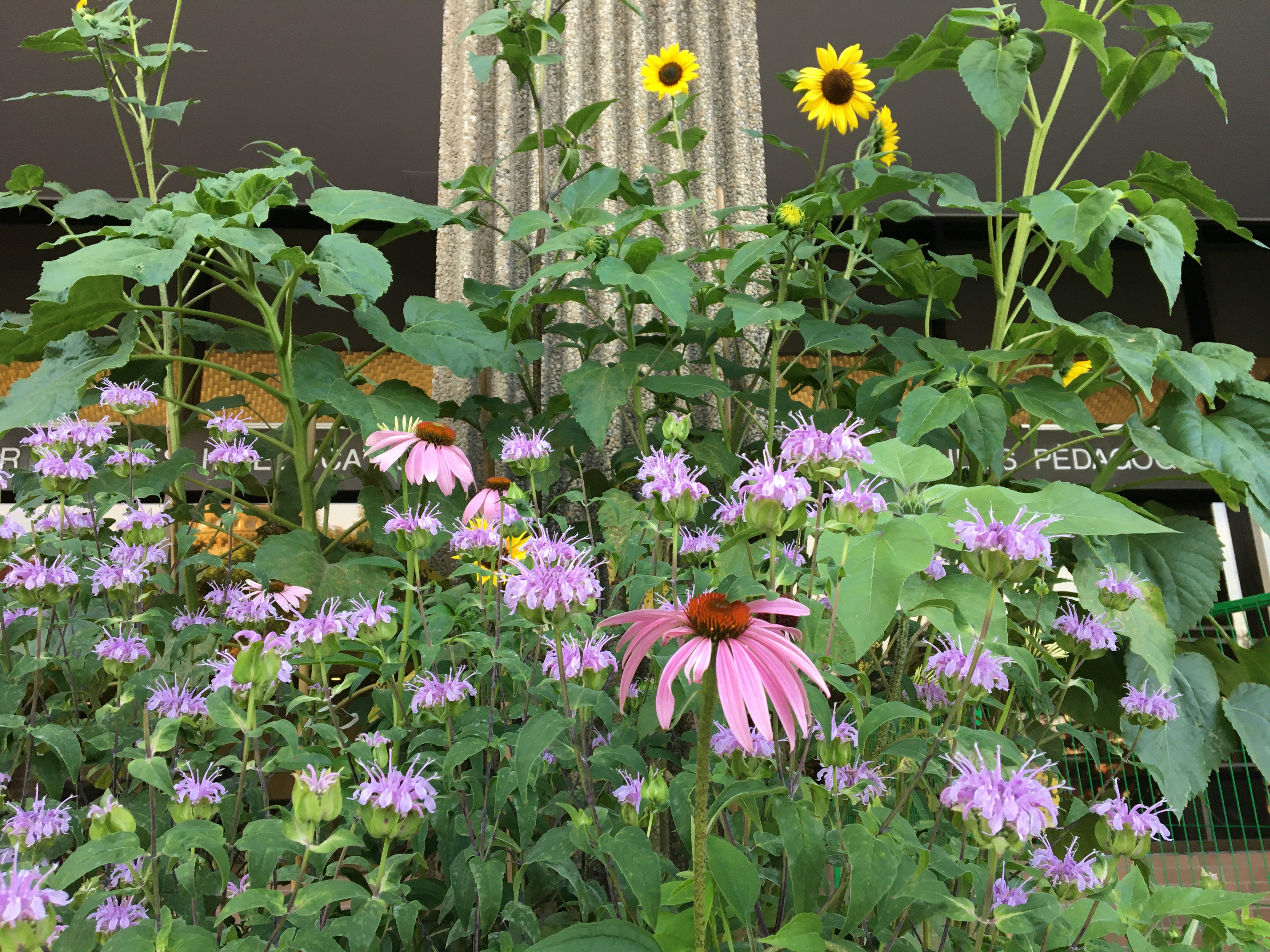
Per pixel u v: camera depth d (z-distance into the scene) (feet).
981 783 2.56
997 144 5.79
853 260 6.82
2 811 3.52
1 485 4.75
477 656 3.79
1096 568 4.62
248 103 10.23
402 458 5.30
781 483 2.65
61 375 5.12
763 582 3.26
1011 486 5.55
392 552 5.99
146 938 2.52
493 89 8.11
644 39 8.36
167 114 6.56
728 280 5.52
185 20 10.10
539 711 3.62
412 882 3.49
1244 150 11.28
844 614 2.58
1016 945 2.95
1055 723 4.68
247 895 2.56
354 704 5.16
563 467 6.95
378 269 5.02
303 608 5.25
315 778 2.72
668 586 3.64
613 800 3.68
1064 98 11.19
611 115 8.13
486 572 3.90
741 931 2.78
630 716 3.81
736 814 3.37
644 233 7.92
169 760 3.89
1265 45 11.20
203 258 5.74
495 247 7.81
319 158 10.37
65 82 9.96
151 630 4.50
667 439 3.85
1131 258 12.40
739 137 8.29
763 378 6.75
